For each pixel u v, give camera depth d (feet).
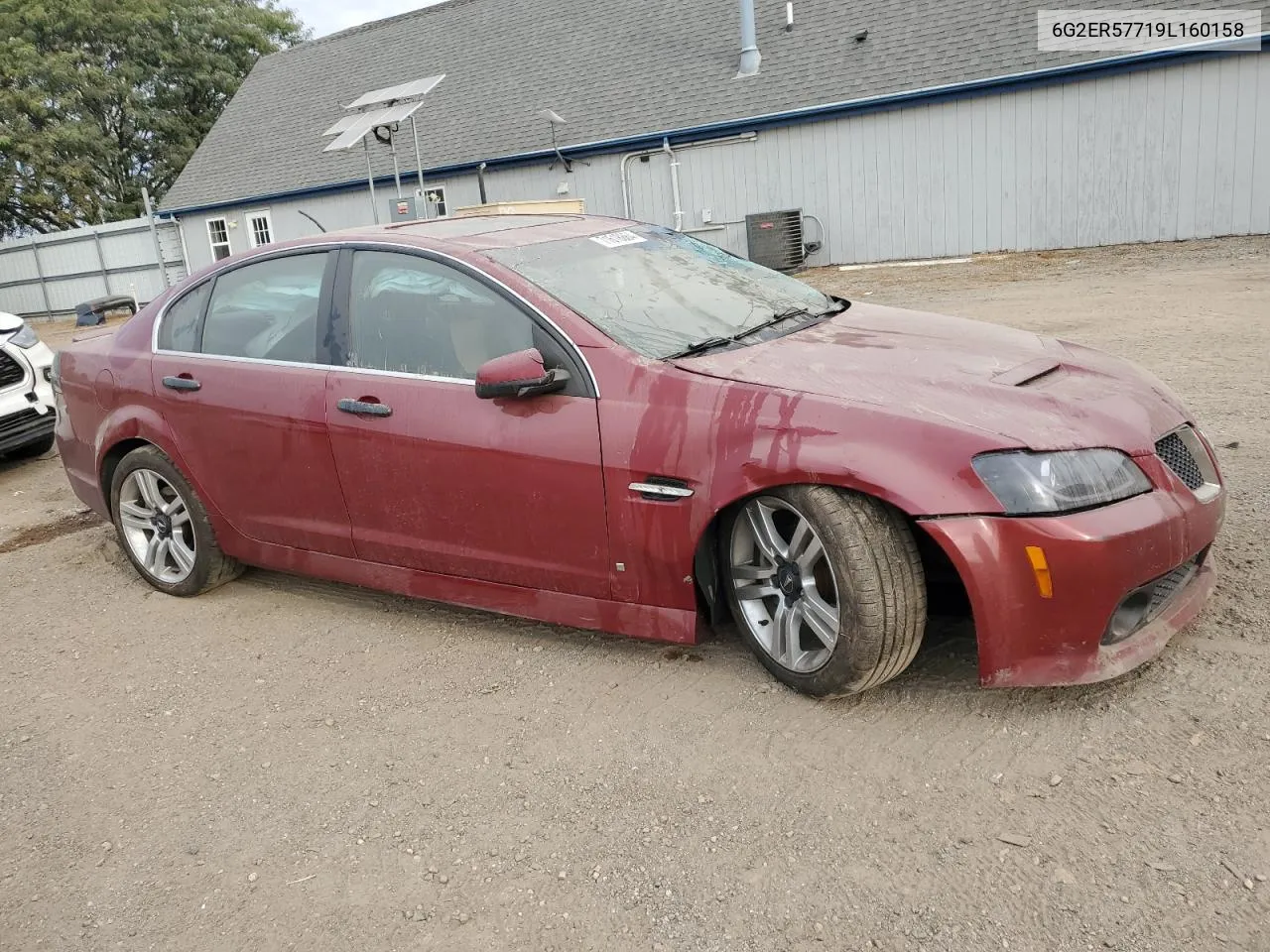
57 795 10.16
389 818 9.19
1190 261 43.37
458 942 7.57
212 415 13.79
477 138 71.20
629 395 10.53
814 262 59.88
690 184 62.64
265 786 9.93
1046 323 30.89
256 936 7.88
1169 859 7.50
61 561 17.49
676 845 8.35
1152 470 9.29
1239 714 9.07
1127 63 48.70
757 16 66.28
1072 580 8.74
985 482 8.86
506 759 9.89
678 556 10.37
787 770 9.15
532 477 11.05
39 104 102.58
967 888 7.48
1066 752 8.91
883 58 57.36
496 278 11.60
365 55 89.45
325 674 12.17
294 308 13.35
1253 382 20.61
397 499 12.26
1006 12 55.21
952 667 10.53
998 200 53.93
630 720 10.30
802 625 10.75
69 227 109.70
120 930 8.12
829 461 9.29
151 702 11.94
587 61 72.08
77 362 16.05
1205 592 10.24
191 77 115.03
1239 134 47.60
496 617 13.26
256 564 14.32
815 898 7.57
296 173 80.74
